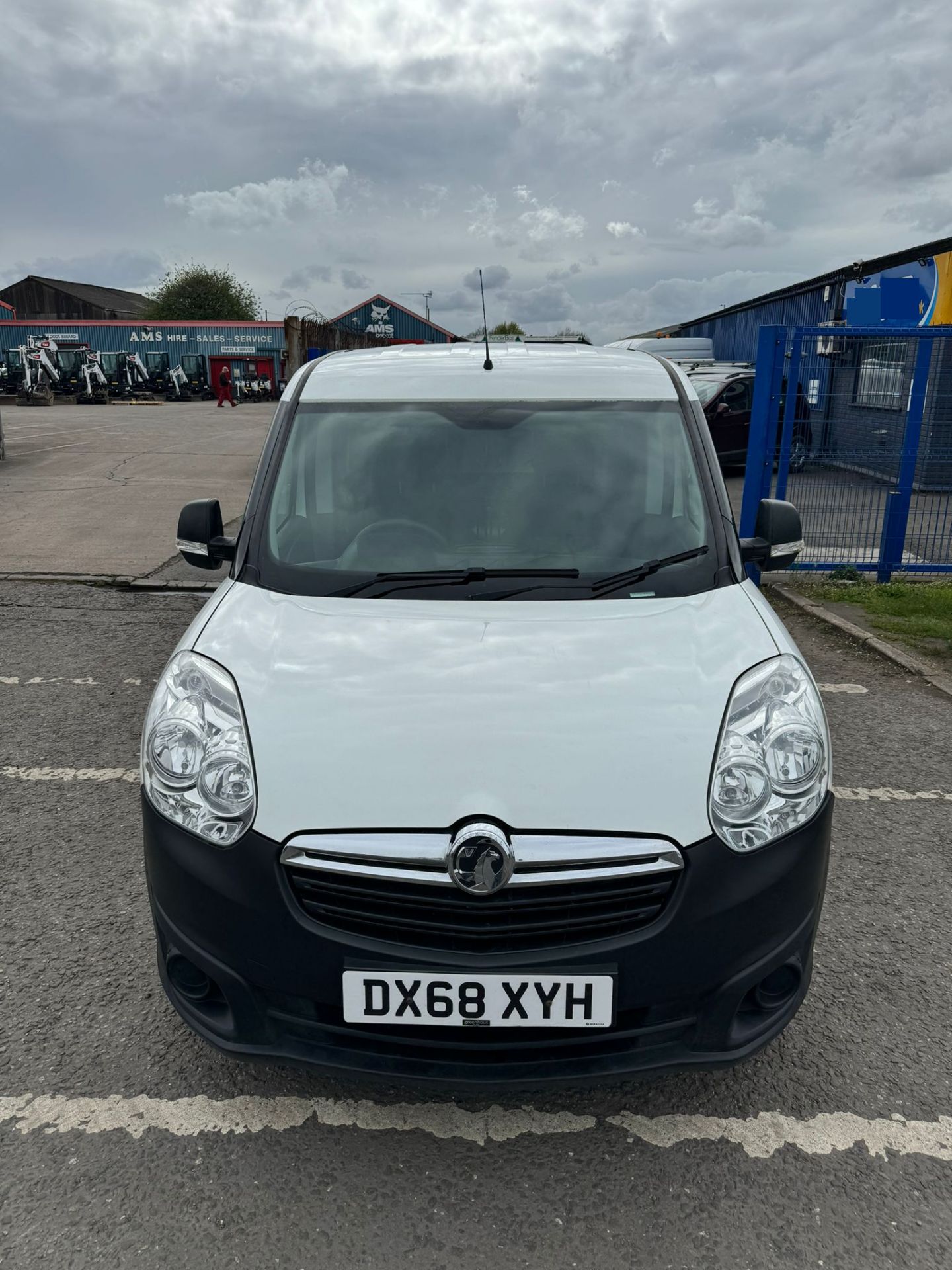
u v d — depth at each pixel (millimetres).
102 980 2855
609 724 2145
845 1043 2635
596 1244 2016
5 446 19438
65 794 4105
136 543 9664
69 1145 2250
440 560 2816
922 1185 2166
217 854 2072
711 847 2021
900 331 8000
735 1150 2268
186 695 2301
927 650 6418
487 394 3248
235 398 46094
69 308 83750
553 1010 1984
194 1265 1951
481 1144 2285
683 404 3246
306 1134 2301
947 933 3168
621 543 2857
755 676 2326
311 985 2027
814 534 8594
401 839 1979
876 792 4254
